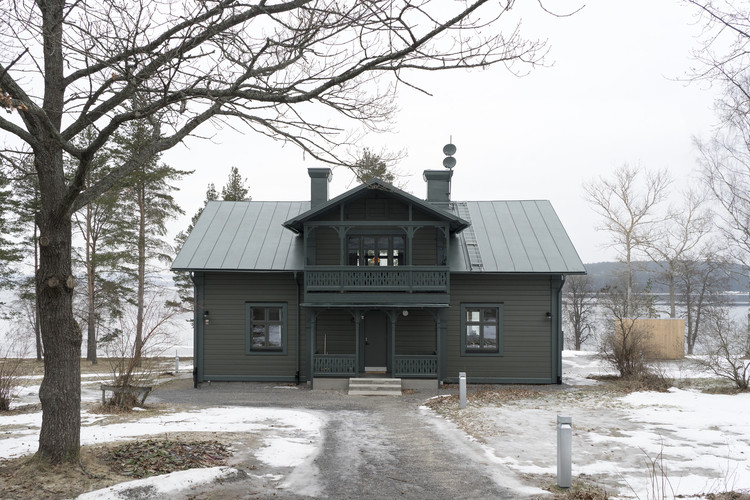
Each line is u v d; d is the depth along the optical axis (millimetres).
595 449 10445
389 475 8820
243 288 22609
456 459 9875
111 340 32469
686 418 13328
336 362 20969
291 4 5934
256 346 22797
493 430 12305
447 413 15086
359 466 9359
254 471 8750
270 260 22578
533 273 21734
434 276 21062
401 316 22656
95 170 27469
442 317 22109
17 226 33594
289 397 18922
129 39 5676
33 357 36719
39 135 7305
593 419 13430
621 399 16516
